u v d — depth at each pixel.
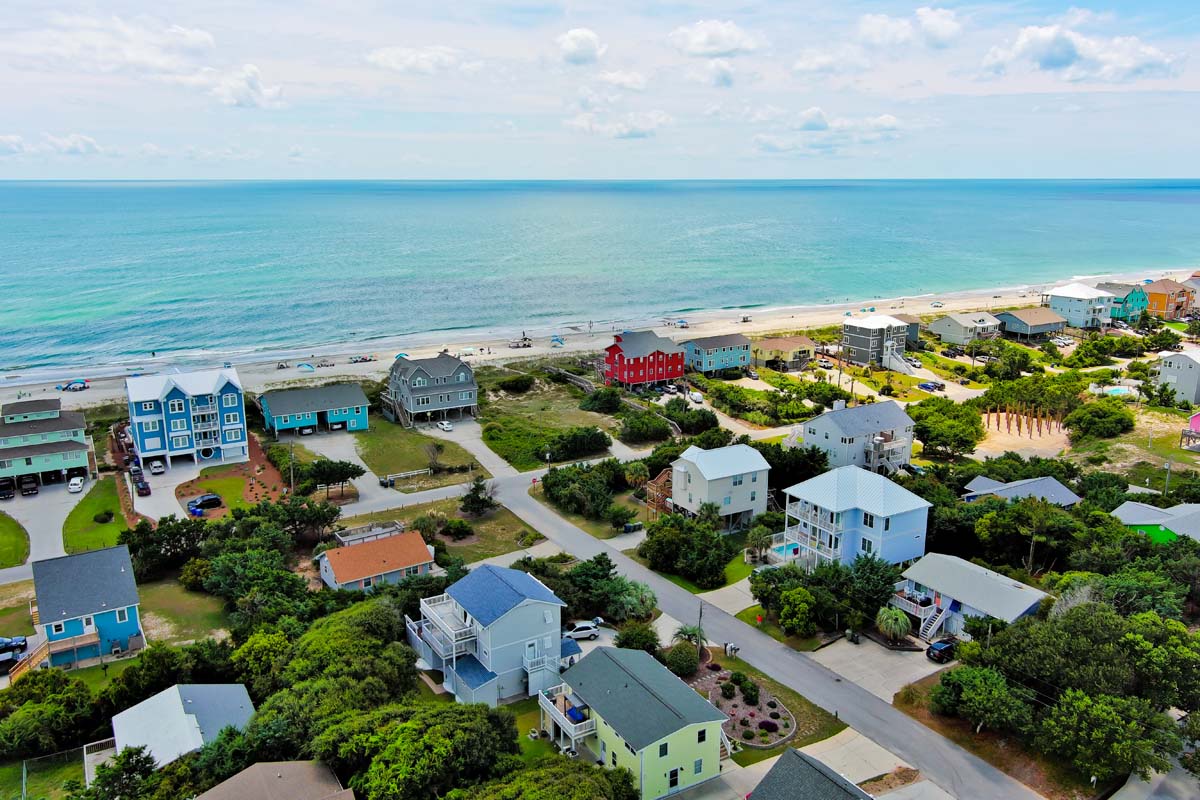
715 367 138.62
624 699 42.78
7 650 55.19
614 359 129.38
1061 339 165.75
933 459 96.94
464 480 91.12
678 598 63.41
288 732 40.56
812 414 115.19
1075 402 108.38
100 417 111.69
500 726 42.03
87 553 58.00
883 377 136.88
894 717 47.69
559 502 83.19
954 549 67.44
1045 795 40.94
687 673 51.41
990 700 44.22
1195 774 40.25
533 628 50.28
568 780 37.19
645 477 86.00
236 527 71.00
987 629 51.31
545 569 62.78
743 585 65.69
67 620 53.97
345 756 37.97
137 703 45.94
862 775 42.34
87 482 89.69
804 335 171.38
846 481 64.81
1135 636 45.28
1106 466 88.62
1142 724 41.03
